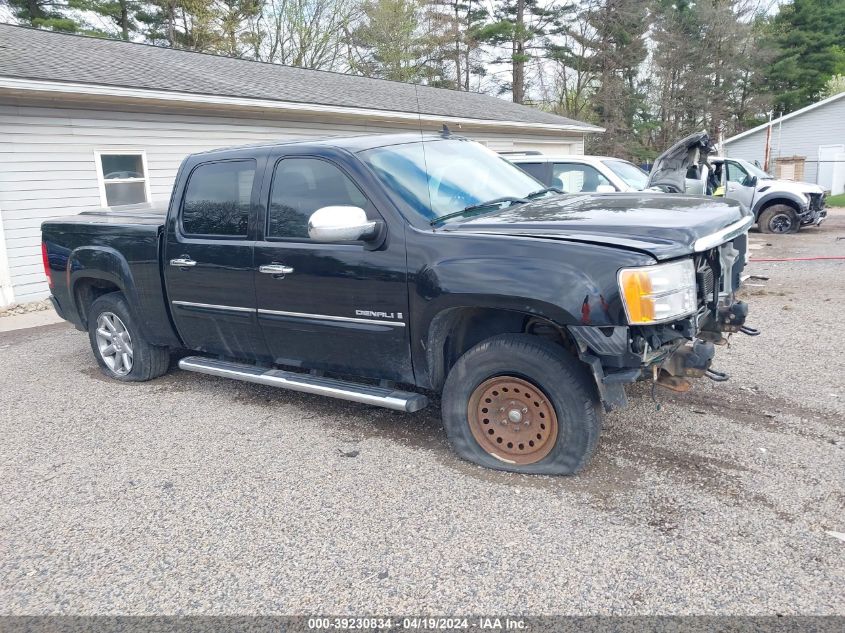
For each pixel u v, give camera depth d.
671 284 3.12
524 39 37.88
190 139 12.11
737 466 3.53
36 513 3.47
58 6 27.72
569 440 3.39
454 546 2.94
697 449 3.76
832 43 45.28
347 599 2.63
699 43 42.66
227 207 4.54
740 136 33.88
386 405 3.90
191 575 2.85
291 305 4.21
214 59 16.47
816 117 32.03
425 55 35.66
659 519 3.04
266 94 13.02
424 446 4.02
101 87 10.05
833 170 30.69
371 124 15.68
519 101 39.38
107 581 2.85
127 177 11.30
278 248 4.19
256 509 3.38
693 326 3.33
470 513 3.20
